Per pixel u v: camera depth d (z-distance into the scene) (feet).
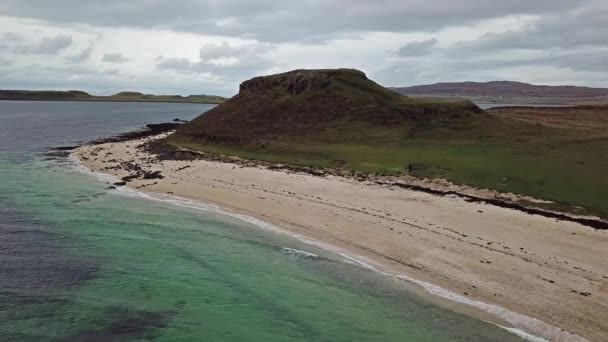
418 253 99.60
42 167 205.26
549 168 146.92
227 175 180.45
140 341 72.08
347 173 175.42
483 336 70.13
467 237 106.11
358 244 107.04
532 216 117.39
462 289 83.76
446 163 166.50
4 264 97.96
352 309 79.97
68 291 87.04
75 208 140.05
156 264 99.35
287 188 157.28
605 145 163.94
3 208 138.21
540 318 73.41
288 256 102.68
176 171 190.60
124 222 126.93
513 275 86.99
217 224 125.29
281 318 78.23
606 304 75.66
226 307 81.87
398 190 148.66
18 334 72.95
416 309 78.69
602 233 104.32
